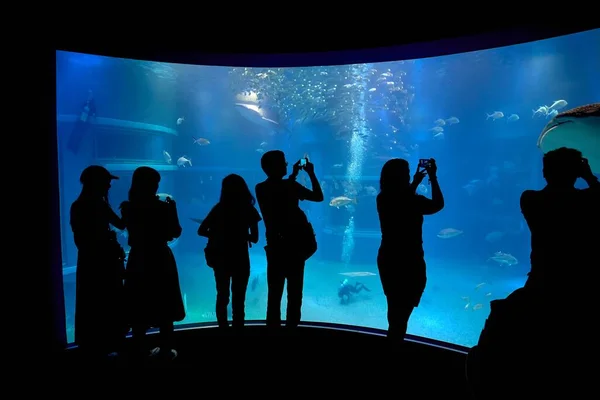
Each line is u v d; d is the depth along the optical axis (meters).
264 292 15.05
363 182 20.11
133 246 3.28
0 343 3.21
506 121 28.80
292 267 3.54
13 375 3.01
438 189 2.97
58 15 3.21
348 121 22.31
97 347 3.17
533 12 2.80
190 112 29.20
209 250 3.65
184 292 15.97
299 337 3.78
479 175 31.45
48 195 3.43
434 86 28.94
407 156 23.41
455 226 28.70
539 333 1.79
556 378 1.66
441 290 15.72
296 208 3.54
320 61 3.94
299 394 2.73
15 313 3.28
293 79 22.50
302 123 24.28
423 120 30.69
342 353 3.44
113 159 17.53
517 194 29.23
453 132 30.64
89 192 3.14
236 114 30.84
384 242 3.15
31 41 3.23
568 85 25.59
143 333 3.33
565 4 2.69
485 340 2.00
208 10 3.50
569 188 2.05
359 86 21.84
